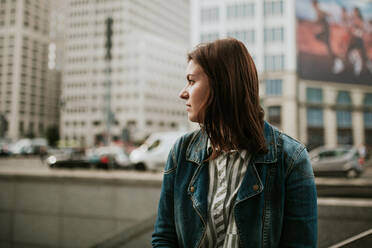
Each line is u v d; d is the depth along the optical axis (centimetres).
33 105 8781
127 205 350
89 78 8194
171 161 104
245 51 93
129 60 7819
